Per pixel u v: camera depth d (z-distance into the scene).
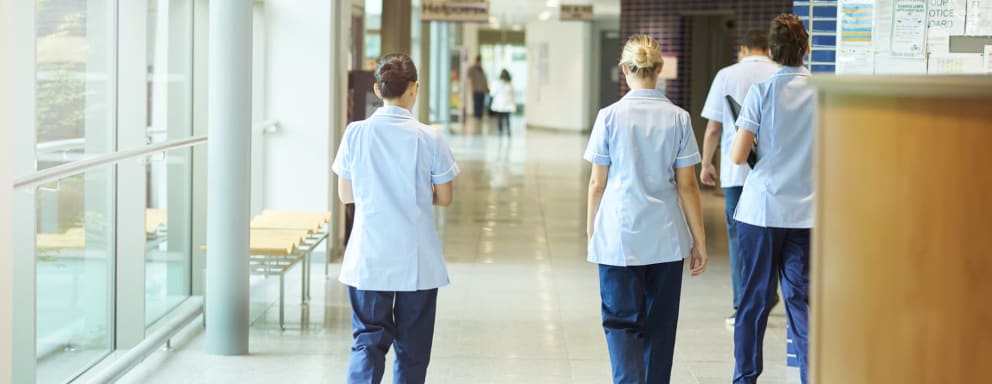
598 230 5.01
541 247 11.39
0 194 4.02
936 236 2.19
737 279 7.66
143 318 6.68
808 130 5.31
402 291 4.80
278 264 7.50
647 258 4.94
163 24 7.33
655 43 4.98
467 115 44.03
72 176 5.85
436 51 36.22
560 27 36.56
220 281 6.67
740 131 5.39
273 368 6.43
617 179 4.96
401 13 16.27
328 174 10.16
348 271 4.81
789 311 5.49
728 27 19.91
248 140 6.65
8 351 4.14
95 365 6.23
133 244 6.63
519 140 30.59
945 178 2.17
